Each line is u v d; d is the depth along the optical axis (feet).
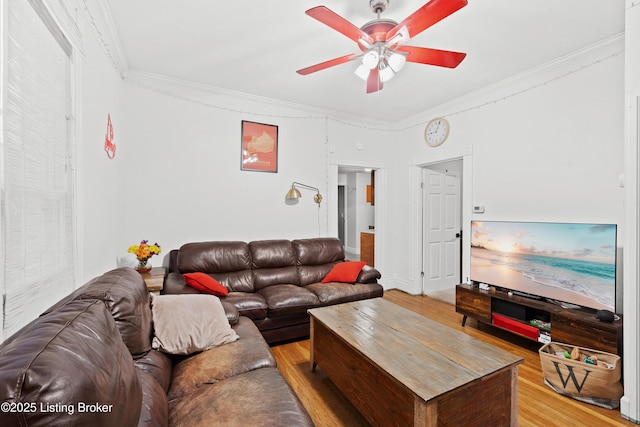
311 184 13.53
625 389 5.84
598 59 8.16
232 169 11.85
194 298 6.40
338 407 6.15
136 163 10.17
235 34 7.86
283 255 11.32
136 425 2.73
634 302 5.72
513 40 7.91
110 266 8.07
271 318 8.73
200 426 3.55
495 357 5.07
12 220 3.41
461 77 10.15
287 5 6.69
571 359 6.59
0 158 3.10
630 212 5.78
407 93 11.59
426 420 4.01
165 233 10.70
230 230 11.87
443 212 15.28
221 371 4.80
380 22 6.26
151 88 10.36
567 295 8.04
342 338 5.87
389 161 15.55
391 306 7.87
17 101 3.52
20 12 3.57
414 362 4.90
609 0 6.39
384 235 15.48
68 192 5.07
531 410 6.03
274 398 4.01
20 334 2.68
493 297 9.43
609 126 7.96
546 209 9.33
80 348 2.50
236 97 11.86
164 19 7.20
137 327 4.65
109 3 6.62
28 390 1.90
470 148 11.69
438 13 5.04
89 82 6.15
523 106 9.95
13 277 3.44
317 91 11.53
